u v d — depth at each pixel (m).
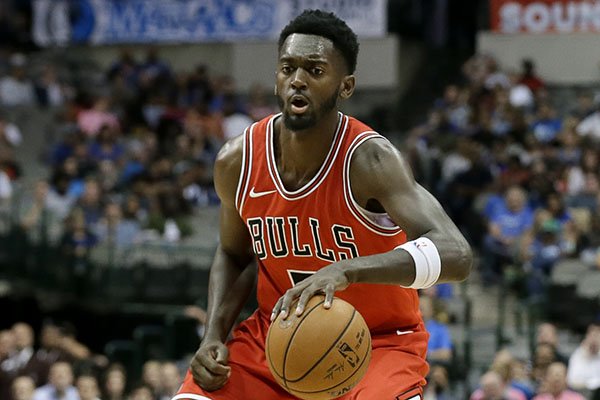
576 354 29.11
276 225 11.64
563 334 34.31
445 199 40.59
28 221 41.91
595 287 35.81
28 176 48.00
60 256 40.28
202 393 11.80
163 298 38.38
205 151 46.88
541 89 49.31
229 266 12.68
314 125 11.06
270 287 12.14
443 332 30.75
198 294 37.88
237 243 12.56
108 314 39.53
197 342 35.34
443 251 10.63
